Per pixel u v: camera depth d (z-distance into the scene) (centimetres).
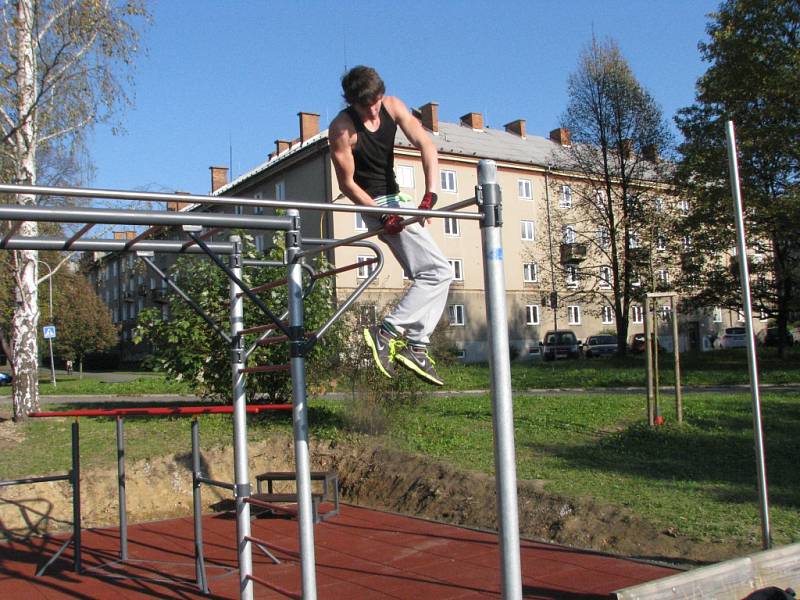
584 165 3053
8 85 1226
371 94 371
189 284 1198
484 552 657
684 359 2895
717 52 2414
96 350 4506
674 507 688
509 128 4841
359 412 1110
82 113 1357
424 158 387
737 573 438
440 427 1148
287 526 829
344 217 3450
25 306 1209
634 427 1082
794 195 2177
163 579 621
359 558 666
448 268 390
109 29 1303
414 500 862
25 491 855
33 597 582
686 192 2608
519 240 4256
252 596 497
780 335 2683
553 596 524
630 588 393
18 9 1237
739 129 2333
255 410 519
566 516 701
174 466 959
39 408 1220
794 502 698
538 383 2134
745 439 983
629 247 2920
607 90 2984
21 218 318
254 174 3956
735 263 2639
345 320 1202
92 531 822
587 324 4550
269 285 473
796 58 2153
